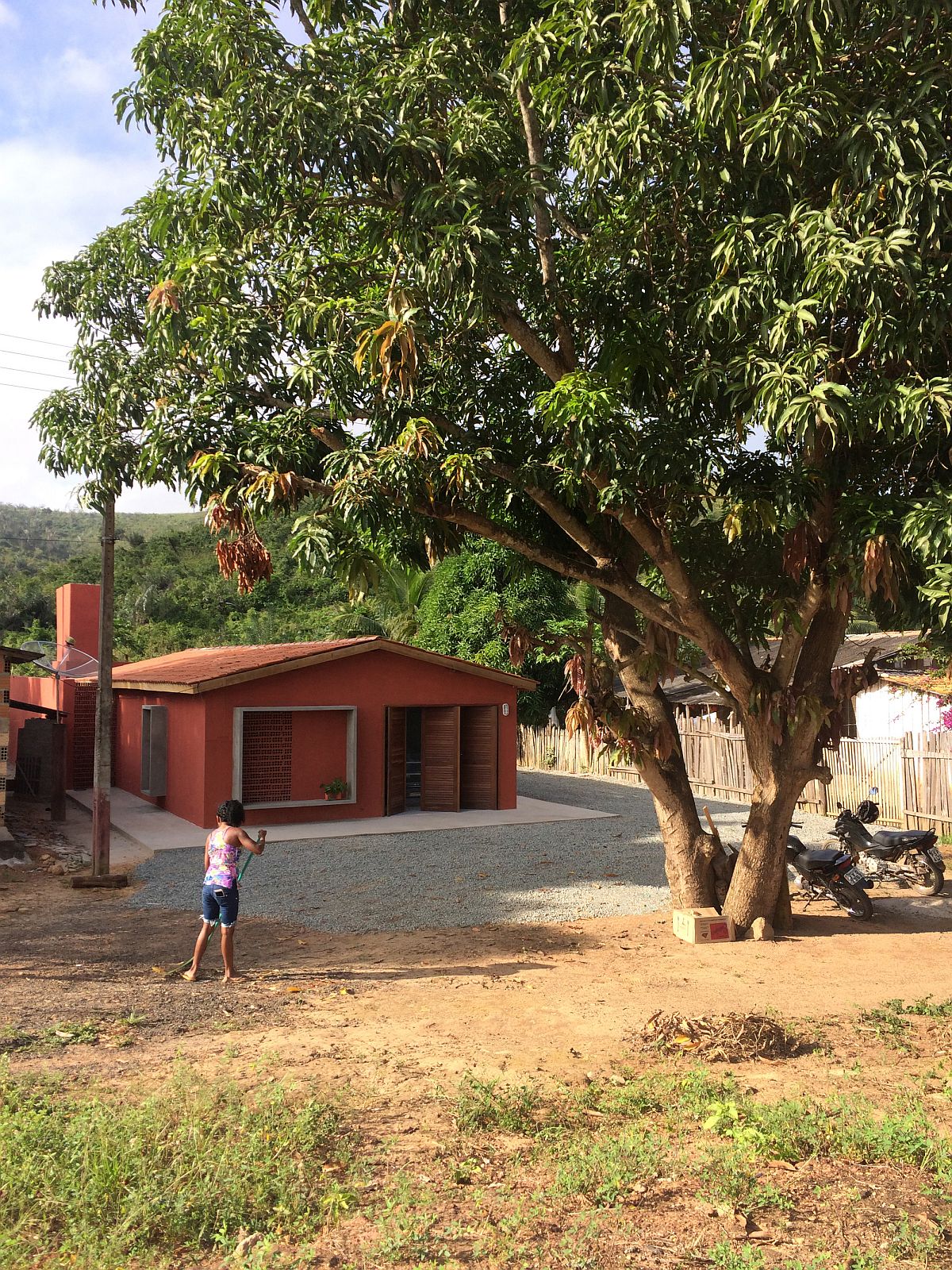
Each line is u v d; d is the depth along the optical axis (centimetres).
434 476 778
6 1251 363
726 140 689
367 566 766
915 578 786
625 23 639
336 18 805
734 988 819
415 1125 518
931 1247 381
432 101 765
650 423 796
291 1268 365
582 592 3033
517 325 826
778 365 668
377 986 822
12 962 888
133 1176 423
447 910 1140
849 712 2264
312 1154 470
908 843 1230
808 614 896
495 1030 698
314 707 1855
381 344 712
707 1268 368
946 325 675
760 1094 572
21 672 3709
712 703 2502
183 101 781
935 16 587
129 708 2331
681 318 798
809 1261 372
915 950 956
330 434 838
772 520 772
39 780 2095
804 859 1120
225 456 791
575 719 994
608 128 690
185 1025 704
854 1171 457
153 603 5297
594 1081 594
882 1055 646
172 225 822
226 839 847
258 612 5088
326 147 729
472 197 732
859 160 623
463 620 3055
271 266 838
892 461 838
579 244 859
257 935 1017
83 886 1266
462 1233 395
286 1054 638
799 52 631
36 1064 607
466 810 2017
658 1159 465
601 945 977
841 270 618
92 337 973
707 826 1730
